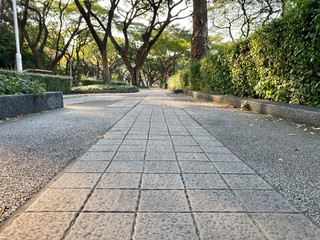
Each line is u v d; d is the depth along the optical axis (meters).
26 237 0.91
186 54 36.91
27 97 4.39
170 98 9.72
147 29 25.91
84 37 30.31
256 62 5.35
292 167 1.68
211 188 1.33
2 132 2.83
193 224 0.99
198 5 11.66
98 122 3.60
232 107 5.84
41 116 4.20
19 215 1.06
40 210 1.09
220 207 1.13
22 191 1.30
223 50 7.53
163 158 1.87
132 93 15.20
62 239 0.89
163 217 1.04
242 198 1.22
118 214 1.06
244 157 1.90
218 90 8.23
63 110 5.16
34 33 26.00
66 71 32.66
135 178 1.47
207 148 2.17
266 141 2.43
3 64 21.75
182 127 3.22
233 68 6.74
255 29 5.35
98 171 1.59
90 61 40.50
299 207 1.13
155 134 2.77
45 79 10.85
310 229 0.96
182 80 16.08
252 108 4.98
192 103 7.10
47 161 1.80
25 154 1.97
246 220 1.02
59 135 2.69
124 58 26.17
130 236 0.91
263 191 1.30
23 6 20.05
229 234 0.92
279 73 4.55
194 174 1.54
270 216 1.05
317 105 3.69
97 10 23.84
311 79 3.75
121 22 26.64
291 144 2.31
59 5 23.47
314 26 3.47
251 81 5.75
